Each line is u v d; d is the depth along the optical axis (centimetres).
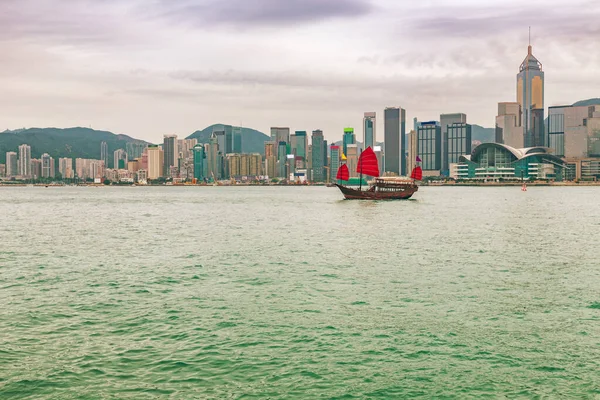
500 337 3064
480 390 2438
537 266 5228
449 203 18525
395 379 2534
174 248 6588
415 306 3694
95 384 2467
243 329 3186
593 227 9244
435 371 2622
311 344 2948
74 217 12450
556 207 15862
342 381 2512
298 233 8356
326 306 3691
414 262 5462
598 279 4594
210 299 3881
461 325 3275
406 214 12825
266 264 5350
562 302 3803
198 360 2727
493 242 7112
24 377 2530
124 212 14475
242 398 2353
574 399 2362
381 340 3008
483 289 4203
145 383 2478
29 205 18912
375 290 4162
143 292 4097
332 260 5591
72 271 4997
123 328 3200
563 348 2903
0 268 5166
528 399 2364
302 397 2367
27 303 3759
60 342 2964
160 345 2923
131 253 6169
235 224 10169
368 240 7362
